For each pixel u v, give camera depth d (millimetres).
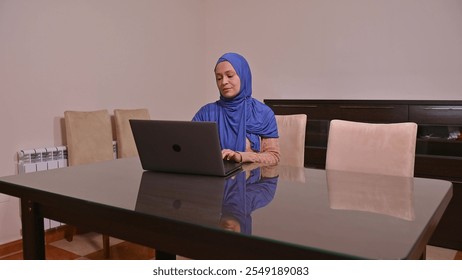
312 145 3529
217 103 2027
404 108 3025
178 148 1554
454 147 2934
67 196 1296
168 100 4195
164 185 1431
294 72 4066
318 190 1365
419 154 3002
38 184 1480
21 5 2877
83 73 3332
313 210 1125
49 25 3061
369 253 812
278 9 4109
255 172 1656
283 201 1221
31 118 2990
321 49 3883
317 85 3938
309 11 3920
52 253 2824
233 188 1383
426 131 3062
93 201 1230
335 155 2111
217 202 1210
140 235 1158
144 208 1149
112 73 3576
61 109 3184
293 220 1034
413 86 3451
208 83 4680
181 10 4297
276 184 1450
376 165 1999
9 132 2863
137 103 3842
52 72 3104
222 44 4543
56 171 1737
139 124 1570
